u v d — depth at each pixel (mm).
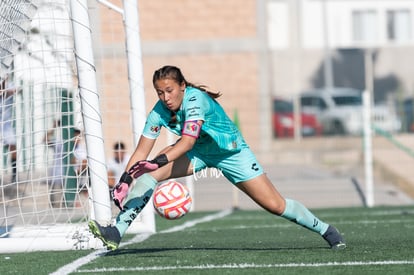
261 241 21438
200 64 63875
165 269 15078
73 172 26688
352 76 71250
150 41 63500
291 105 51719
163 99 15812
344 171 46125
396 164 46594
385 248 18031
